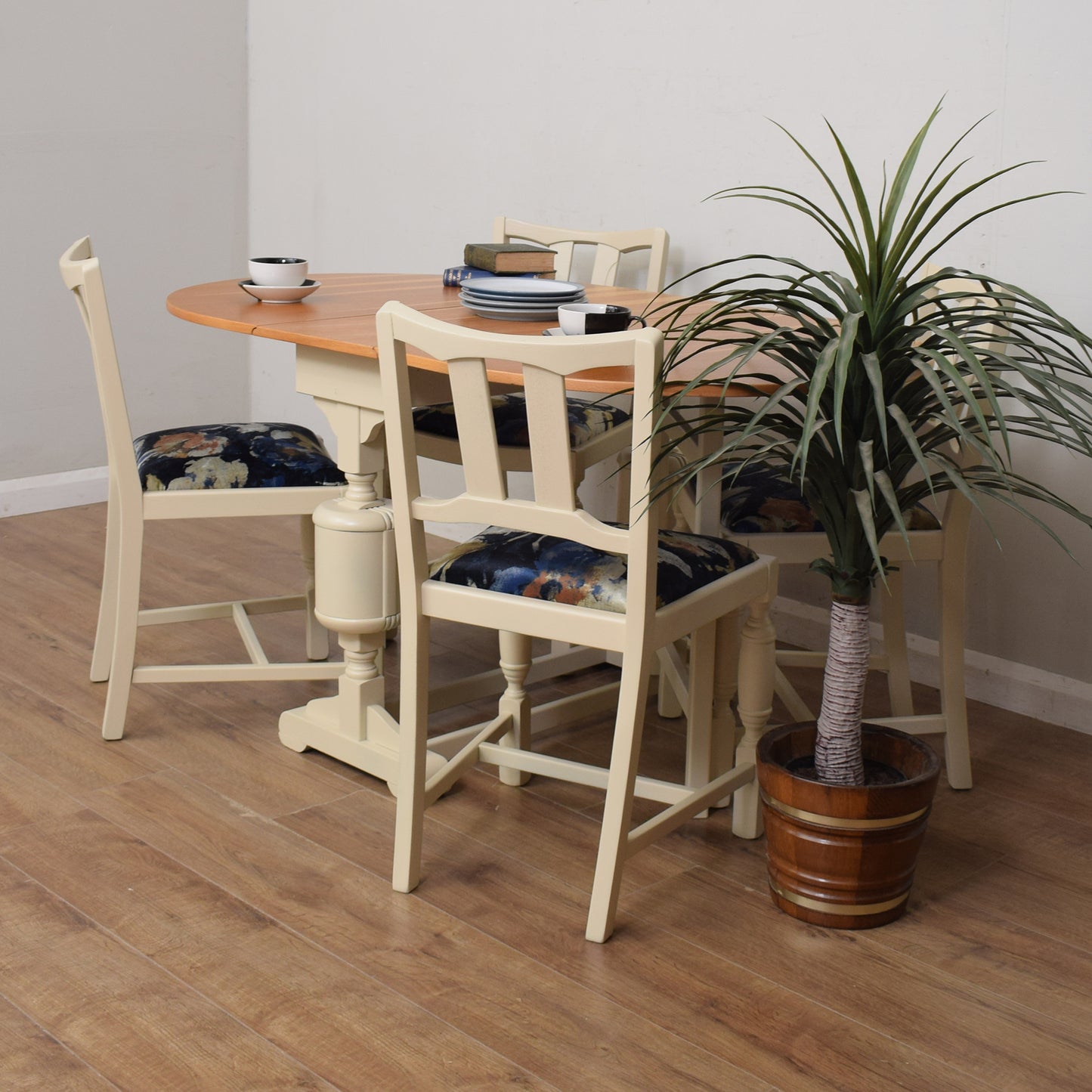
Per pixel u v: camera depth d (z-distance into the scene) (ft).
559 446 5.37
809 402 4.84
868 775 6.34
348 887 6.36
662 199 10.30
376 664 7.61
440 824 7.02
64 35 12.35
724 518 7.30
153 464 7.72
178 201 13.56
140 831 6.82
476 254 8.63
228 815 7.04
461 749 7.43
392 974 5.66
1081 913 6.34
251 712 8.41
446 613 6.00
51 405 12.87
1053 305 8.25
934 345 5.60
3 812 6.96
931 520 7.34
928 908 6.33
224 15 13.50
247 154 14.03
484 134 11.58
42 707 8.34
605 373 5.87
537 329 6.95
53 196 12.57
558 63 10.82
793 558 7.20
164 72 13.15
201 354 14.07
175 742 7.92
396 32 12.13
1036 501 8.48
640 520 5.35
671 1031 5.33
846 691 6.03
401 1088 4.94
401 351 5.64
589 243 10.02
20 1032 5.20
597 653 9.00
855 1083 5.05
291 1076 4.99
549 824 7.07
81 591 10.60
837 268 9.30
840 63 9.02
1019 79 8.15
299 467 7.88
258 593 10.60
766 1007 5.50
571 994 5.56
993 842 7.02
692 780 6.94
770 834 6.24
